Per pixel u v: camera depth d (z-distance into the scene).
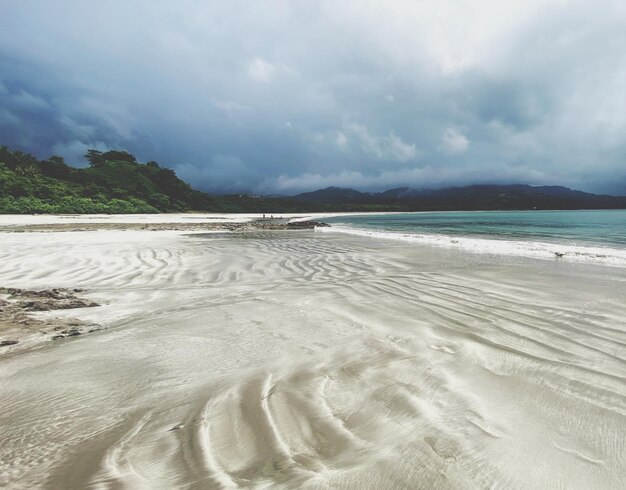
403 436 2.62
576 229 29.64
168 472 2.30
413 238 21.62
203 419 2.92
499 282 8.22
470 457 2.38
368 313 6.02
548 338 4.68
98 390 3.45
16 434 2.77
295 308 6.41
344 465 2.32
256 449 2.51
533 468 2.27
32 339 4.82
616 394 3.20
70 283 8.57
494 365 3.87
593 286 7.63
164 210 81.19
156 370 3.89
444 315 5.80
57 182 69.75
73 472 2.33
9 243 15.66
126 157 104.81
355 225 41.44
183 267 10.77
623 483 2.13
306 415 2.95
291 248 16.00
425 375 3.66
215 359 4.18
